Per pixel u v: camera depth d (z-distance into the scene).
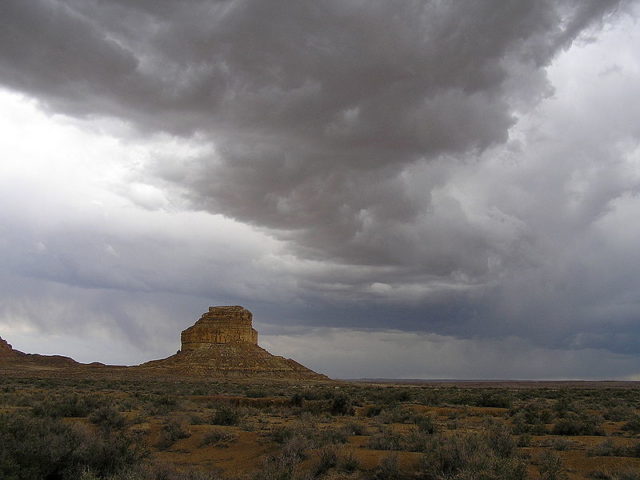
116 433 23.33
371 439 21.30
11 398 42.19
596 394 73.69
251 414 36.12
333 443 20.78
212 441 23.89
